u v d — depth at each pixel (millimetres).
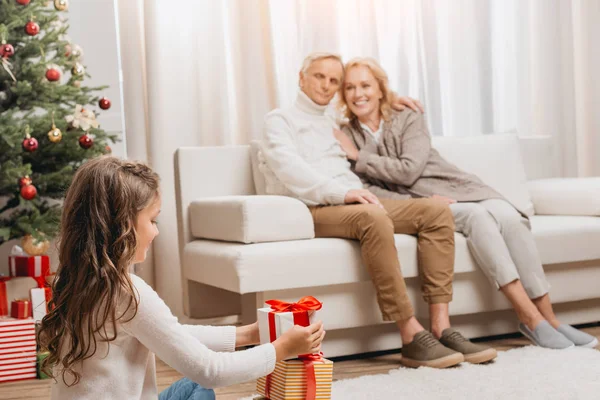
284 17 3746
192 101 3584
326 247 2482
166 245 3496
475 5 4074
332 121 2990
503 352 2512
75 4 3443
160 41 3506
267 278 2408
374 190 2918
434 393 2027
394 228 2621
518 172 3340
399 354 2664
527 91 4195
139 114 3506
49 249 3088
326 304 2518
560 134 4246
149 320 1186
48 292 2650
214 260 2578
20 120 2789
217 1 3607
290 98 3760
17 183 2744
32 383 2508
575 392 1975
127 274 1192
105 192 1205
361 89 2959
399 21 3945
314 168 2766
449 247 2537
